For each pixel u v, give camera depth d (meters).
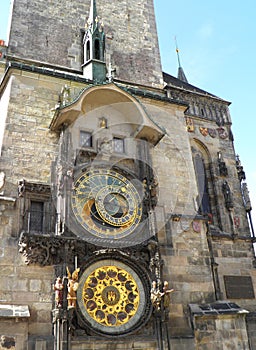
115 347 17.83
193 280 21.53
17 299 17.52
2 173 20.42
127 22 35.16
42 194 20.33
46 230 19.47
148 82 32.72
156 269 19.61
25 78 23.88
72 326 17.06
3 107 23.88
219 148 32.50
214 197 30.34
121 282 19.05
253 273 26.94
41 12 31.62
